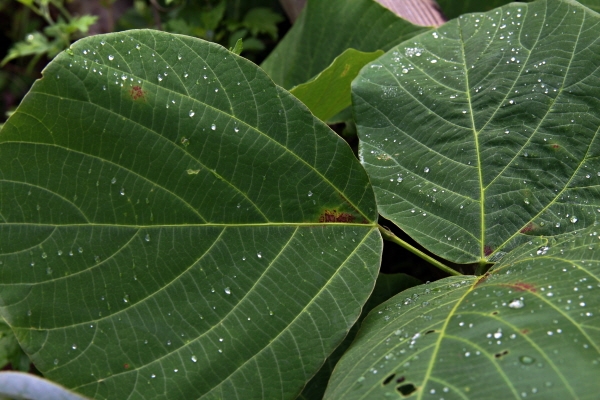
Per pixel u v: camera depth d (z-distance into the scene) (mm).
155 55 353
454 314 325
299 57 506
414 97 391
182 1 649
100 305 342
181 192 352
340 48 487
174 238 351
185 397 338
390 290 398
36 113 339
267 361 343
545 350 299
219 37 634
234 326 345
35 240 340
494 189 371
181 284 348
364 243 363
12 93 929
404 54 405
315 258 357
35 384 302
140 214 349
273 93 362
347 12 485
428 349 313
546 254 342
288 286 352
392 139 387
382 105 393
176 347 342
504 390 292
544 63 381
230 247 354
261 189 358
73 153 344
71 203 344
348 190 365
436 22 479
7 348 397
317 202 363
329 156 364
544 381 291
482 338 309
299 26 516
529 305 315
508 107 379
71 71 342
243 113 358
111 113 346
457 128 382
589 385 288
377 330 344
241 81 360
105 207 346
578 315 306
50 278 340
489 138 377
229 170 356
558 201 363
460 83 390
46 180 342
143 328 343
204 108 355
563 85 375
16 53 655
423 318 332
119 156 348
